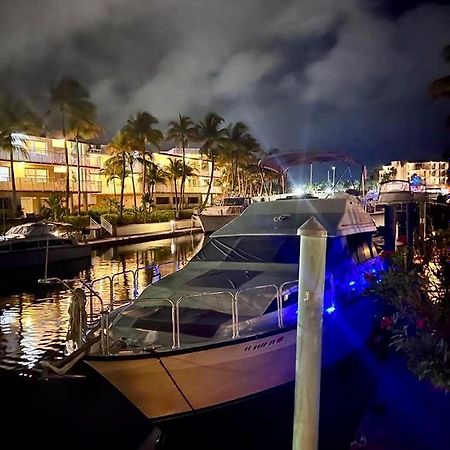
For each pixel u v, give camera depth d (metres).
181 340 6.36
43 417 7.48
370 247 10.47
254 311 6.95
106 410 7.72
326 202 9.64
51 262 22.19
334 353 8.05
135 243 34.06
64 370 5.82
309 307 3.87
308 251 3.85
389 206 14.45
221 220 35.72
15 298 15.92
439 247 4.95
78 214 41.75
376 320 9.80
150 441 6.80
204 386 6.28
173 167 61.41
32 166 48.62
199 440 6.75
